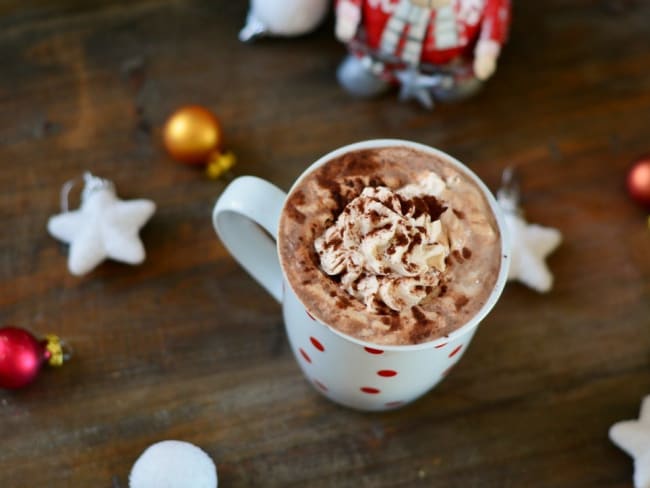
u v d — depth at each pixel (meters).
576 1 0.60
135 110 0.56
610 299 0.53
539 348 0.51
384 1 0.52
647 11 0.60
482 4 0.52
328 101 0.57
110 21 0.58
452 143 0.56
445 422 0.50
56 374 0.50
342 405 0.50
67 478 0.48
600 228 0.54
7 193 0.54
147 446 0.48
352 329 0.41
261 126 0.56
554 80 0.58
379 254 0.42
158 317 0.51
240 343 0.51
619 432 0.48
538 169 0.56
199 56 0.58
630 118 0.57
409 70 0.55
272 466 0.48
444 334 0.41
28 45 0.57
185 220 0.54
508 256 0.42
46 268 0.52
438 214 0.43
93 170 0.55
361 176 0.43
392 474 0.48
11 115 0.56
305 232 0.42
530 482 0.48
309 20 0.57
